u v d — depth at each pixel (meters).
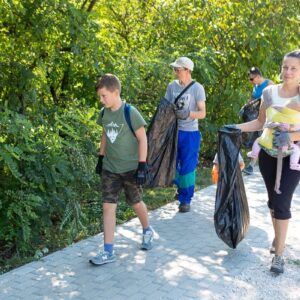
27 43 5.32
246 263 4.20
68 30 5.29
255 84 7.54
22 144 4.36
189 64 5.43
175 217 5.49
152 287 3.76
